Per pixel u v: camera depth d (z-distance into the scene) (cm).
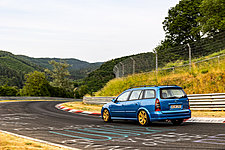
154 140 727
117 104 1202
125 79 3272
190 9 5097
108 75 8831
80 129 991
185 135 791
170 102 1031
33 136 824
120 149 619
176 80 2414
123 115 1167
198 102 1591
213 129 896
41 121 1273
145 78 2959
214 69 2202
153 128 987
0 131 908
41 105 2789
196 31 4797
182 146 630
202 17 4559
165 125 1086
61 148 617
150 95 1062
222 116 1265
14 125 1112
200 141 683
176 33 5306
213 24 4162
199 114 1402
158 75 2878
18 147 592
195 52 3550
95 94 3459
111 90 3219
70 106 2428
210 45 3547
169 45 5250
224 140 687
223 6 4225
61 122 1234
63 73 10362
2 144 622
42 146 624
